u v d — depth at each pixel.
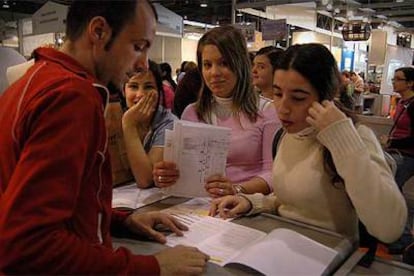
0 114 0.69
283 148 1.27
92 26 0.72
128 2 0.73
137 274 0.69
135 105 1.60
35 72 0.69
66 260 0.60
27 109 0.62
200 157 1.31
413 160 3.32
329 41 10.36
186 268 0.76
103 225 0.78
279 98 1.12
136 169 1.52
